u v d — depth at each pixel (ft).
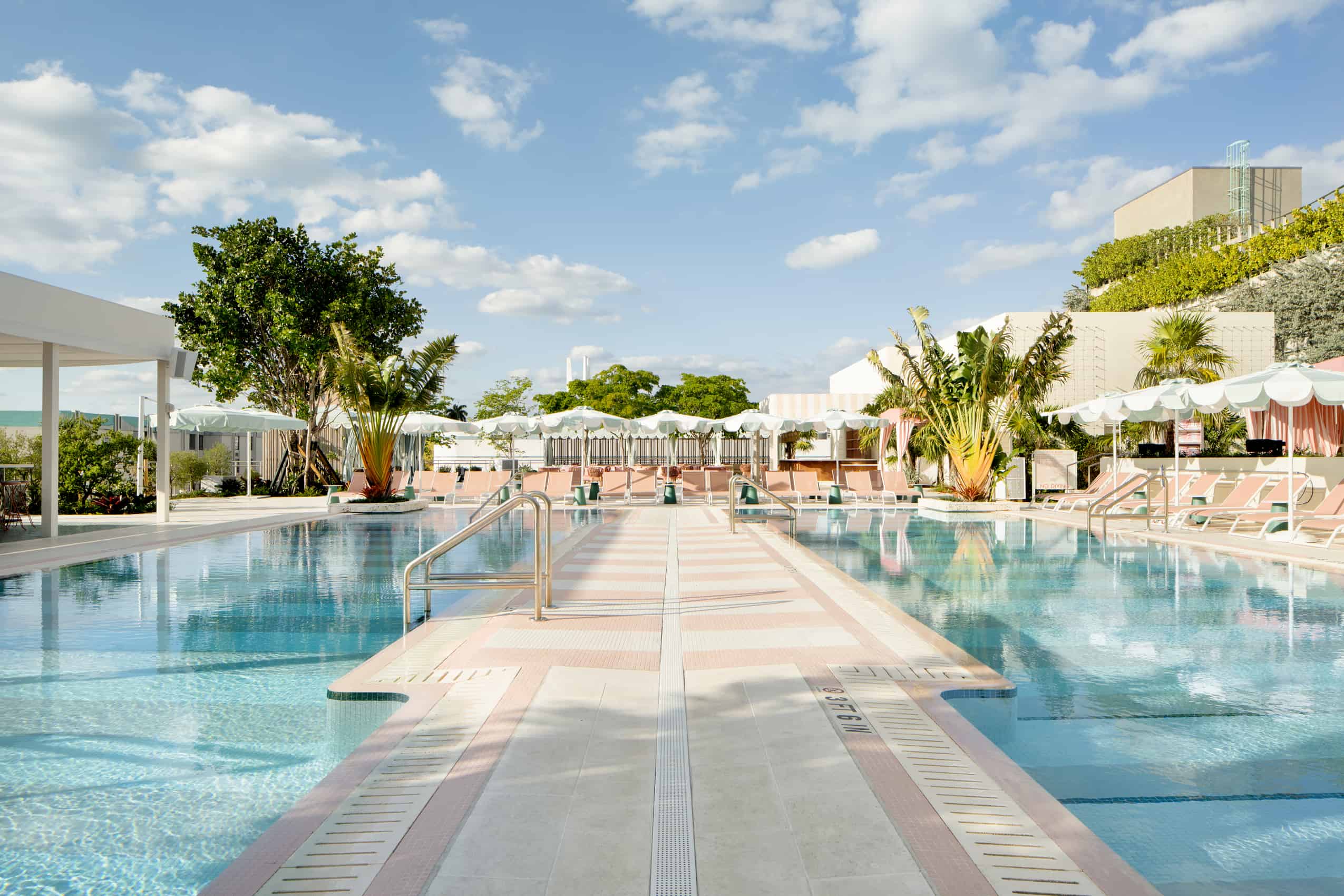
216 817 9.43
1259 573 28.04
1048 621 20.18
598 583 24.62
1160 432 72.18
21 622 20.54
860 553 34.04
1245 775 10.56
